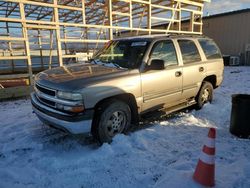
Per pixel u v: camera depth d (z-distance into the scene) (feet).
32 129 13.99
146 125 14.55
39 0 34.63
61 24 27.12
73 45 47.09
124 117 12.29
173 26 43.83
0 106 19.30
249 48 50.11
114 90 11.30
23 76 25.04
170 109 15.10
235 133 12.91
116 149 11.17
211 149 8.16
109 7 31.37
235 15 51.47
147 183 8.71
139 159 10.39
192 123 14.90
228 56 51.29
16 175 9.25
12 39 23.35
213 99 20.85
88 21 50.01
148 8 35.73
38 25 25.32
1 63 39.68
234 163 9.91
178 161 10.21
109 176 9.14
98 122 11.17
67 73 12.24
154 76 13.23
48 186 8.58
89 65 13.96
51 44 37.32
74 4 38.96
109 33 31.94
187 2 41.11
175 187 8.20
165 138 12.61
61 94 10.46
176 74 14.64
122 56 13.97
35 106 12.10
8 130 13.85
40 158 10.54
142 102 12.87
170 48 14.79
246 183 8.48
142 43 13.80
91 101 10.52
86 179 8.95
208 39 18.60
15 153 11.08
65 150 11.36
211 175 8.17
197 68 16.37
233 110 12.93
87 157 10.43
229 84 28.89
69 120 10.22
